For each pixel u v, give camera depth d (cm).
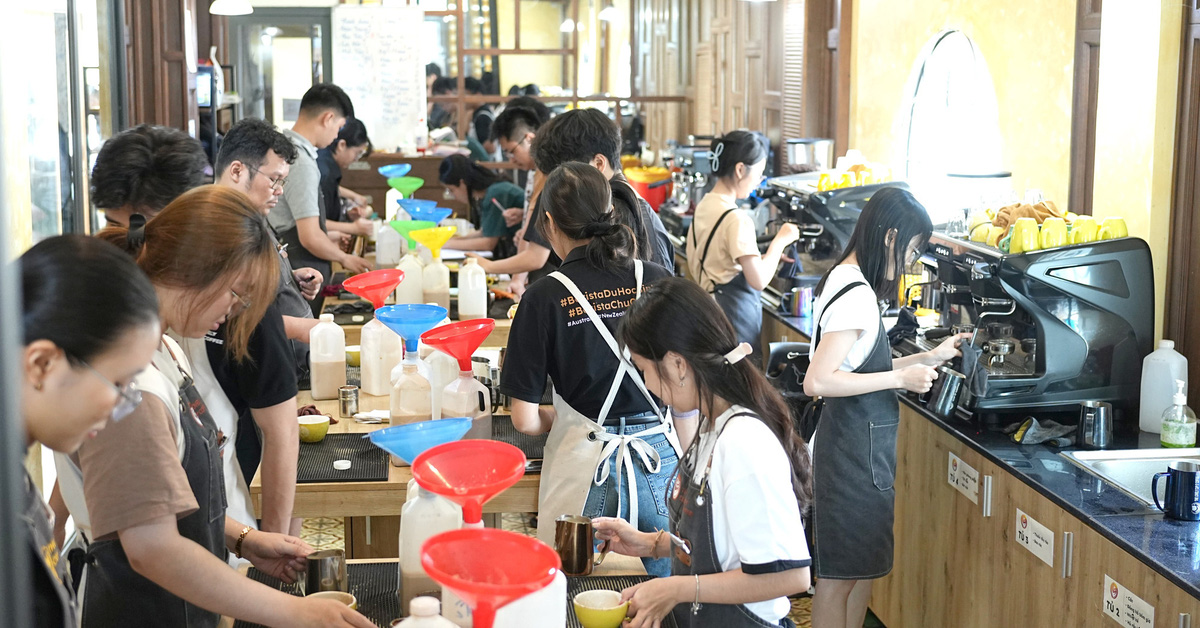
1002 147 398
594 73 1002
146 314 121
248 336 190
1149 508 232
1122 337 279
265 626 175
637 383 240
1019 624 259
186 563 147
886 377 264
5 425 58
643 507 242
